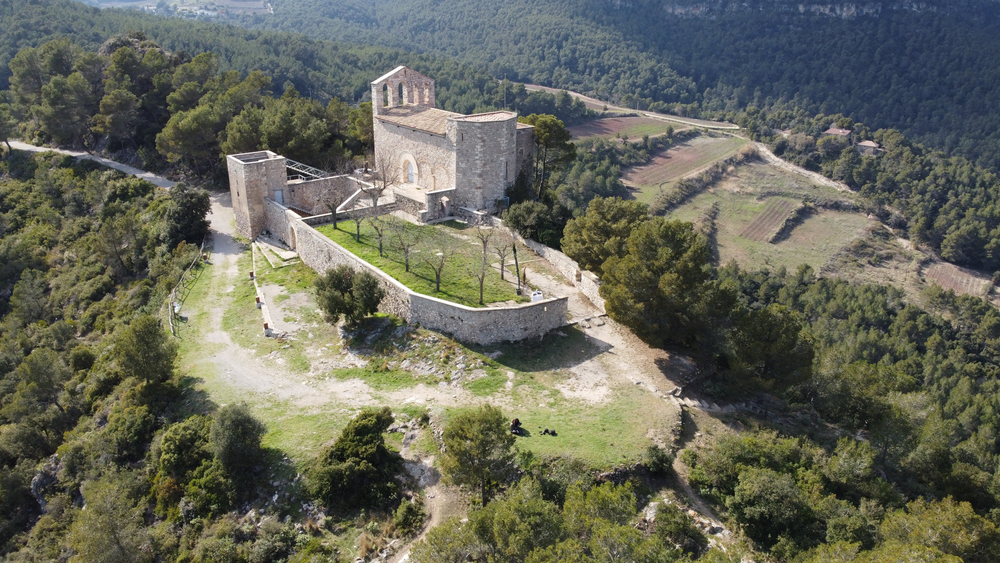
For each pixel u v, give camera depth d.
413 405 34.16
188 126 69.75
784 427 35.03
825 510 26.78
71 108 82.38
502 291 43.09
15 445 41.28
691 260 36.91
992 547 24.20
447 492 28.66
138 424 34.62
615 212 47.16
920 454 34.09
